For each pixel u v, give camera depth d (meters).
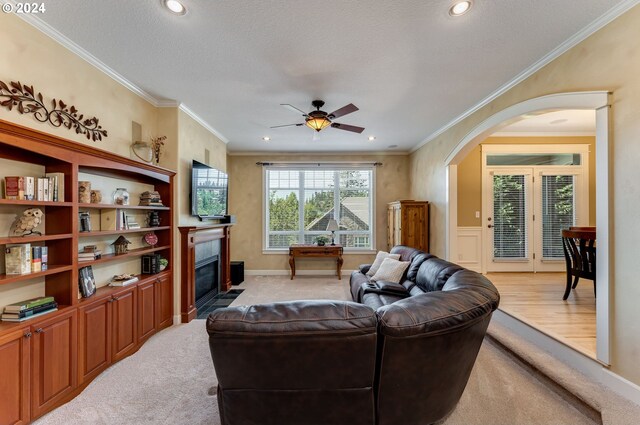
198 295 4.31
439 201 4.85
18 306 1.86
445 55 2.53
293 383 1.36
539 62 2.62
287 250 6.39
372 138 5.32
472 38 2.27
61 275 2.18
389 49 2.43
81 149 2.23
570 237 3.62
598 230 2.14
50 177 2.12
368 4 1.89
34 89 2.09
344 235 6.56
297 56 2.54
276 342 1.27
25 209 2.08
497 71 2.81
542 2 1.89
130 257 3.18
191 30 2.17
